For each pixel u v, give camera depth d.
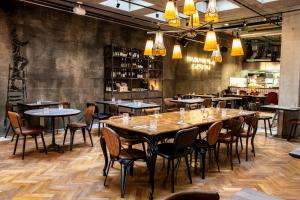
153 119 4.53
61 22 7.49
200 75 12.91
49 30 7.25
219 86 14.28
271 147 5.99
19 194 3.30
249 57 16.06
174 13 3.94
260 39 15.43
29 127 5.12
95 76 8.43
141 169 4.34
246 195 1.50
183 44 10.89
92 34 8.27
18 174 3.99
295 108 6.55
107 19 8.41
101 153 5.17
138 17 8.42
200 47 12.83
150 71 10.41
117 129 3.98
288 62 7.07
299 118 7.22
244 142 6.45
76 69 7.93
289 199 3.32
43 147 5.56
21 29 6.71
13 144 5.77
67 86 7.75
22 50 6.77
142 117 4.78
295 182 3.88
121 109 7.91
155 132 3.41
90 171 4.17
